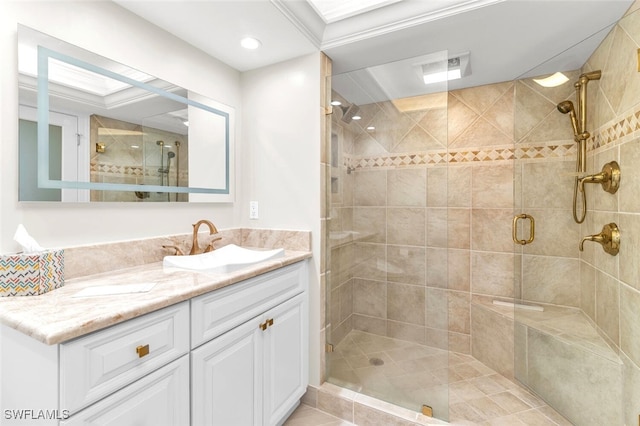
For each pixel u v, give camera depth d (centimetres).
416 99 171
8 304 84
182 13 139
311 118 175
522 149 192
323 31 163
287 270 154
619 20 137
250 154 196
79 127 119
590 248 166
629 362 133
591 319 166
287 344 153
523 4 131
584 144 166
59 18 113
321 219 175
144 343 86
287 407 152
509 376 195
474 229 224
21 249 104
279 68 185
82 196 120
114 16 131
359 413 157
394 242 186
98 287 102
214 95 180
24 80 104
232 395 118
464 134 228
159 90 149
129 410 83
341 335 191
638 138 127
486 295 221
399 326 183
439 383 161
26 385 78
